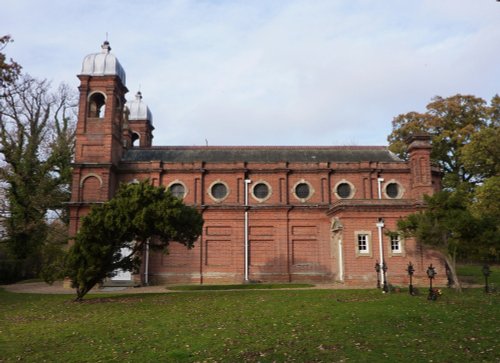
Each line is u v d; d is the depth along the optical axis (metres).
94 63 33.38
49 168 38.84
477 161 36.38
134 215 20.61
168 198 21.39
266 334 11.69
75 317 15.80
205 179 33.78
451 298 18.23
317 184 33.81
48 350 10.50
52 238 40.12
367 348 9.89
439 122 45.34
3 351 10.45
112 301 20.33
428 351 9.60
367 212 28.53
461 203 20.70
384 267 23.83
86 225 20.47
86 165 31.59
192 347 10.41
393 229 28.27
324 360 9.04
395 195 33.44
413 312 14.79
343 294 20.95
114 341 11.32
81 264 20.34
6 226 33.91
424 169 30.73
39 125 40.09
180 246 32.44
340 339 10.83
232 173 33.84
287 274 32.25
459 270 35.56
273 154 36.28
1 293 25.48
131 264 21.97
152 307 17.80
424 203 28.08
